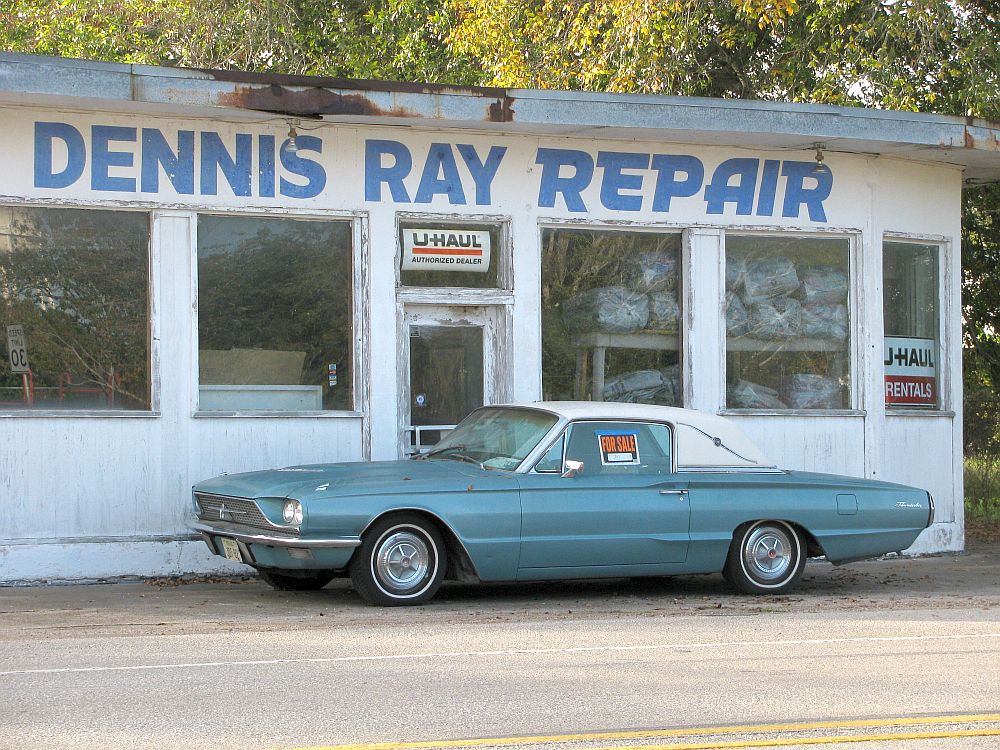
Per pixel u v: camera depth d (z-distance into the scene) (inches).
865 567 515.8
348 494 365.7
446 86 462.6
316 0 878.4
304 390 478.0
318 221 481.7
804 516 417.4
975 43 674.2
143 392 456.4
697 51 736.3
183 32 854.5
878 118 518.6
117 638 323.3
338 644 314.0
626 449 402.6
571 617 364.5
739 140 521.7
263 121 468.4
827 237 554.3
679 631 339.9
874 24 686.5
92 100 427.2
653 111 488.4
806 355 551.5
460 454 414.9
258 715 239.6
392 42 839.7
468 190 497.4
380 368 484.1
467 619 356.2
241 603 388.2
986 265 748.6
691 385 529.0
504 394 502.3
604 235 522.6
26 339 442.6
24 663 289.0
